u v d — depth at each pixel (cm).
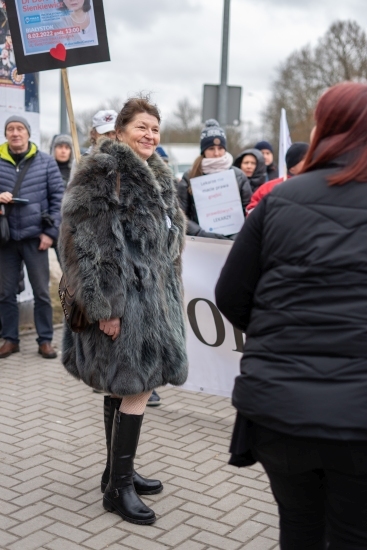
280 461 192
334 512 193
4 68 644
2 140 651
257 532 306
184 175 534
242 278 203
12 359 589
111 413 329
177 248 323
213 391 466
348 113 192
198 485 353
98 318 285
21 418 443
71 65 406
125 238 296
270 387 183
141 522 308
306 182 193
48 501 330
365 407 174
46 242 581
